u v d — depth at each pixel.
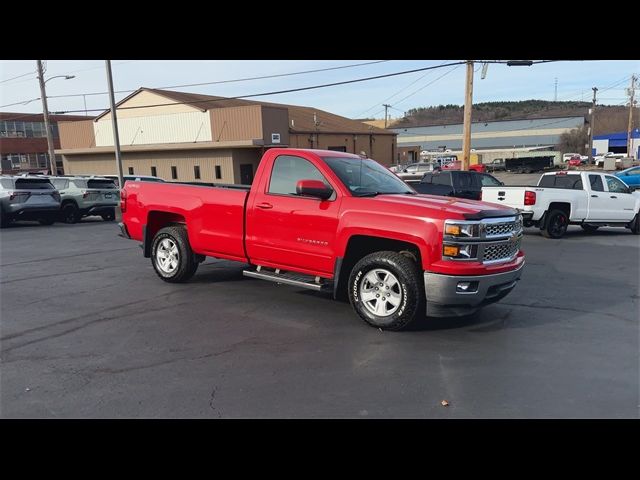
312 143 44.75
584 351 5.21
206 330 5.82
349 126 54.94
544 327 5.98
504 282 5.71
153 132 40.78
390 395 4.20
